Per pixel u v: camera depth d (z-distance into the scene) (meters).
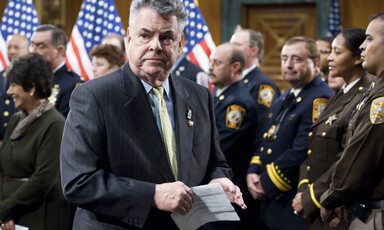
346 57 3.07
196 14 5.16
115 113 1.91
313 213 2.95
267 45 7.64
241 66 4.09
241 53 4.09
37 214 3.11
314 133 3.12
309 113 3.53
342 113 2.97
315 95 3.57
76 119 1.90
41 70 3.21
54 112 3.20
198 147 2.07
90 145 1.87
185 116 2.07
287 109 3.68
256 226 4.00
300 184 3.21
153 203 1.82
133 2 1.96
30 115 3.14
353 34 3.06
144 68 1.94
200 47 5.12
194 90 2.20
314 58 3.64
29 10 5.40
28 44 4.97
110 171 1.91
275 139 3.66
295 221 3.46
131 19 1.96
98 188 1.81
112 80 1.97
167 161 1.95
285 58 3.67
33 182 3.04
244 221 3.92
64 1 8.19
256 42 4.89
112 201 1.81
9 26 5.38
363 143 2.49
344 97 3.05
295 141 3.53
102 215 1.92
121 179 1.85
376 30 2.57
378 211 2.48
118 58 4.21
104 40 5.02
